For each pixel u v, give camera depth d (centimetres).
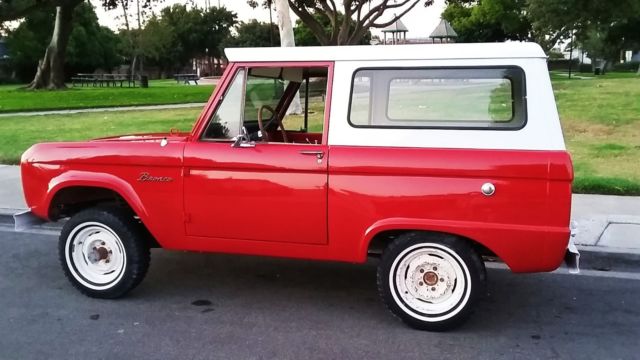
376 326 451
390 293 438
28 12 2992
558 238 396
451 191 409
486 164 402
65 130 1534
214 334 436
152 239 515
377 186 421
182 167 462
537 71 401
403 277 436
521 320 465
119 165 477
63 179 487
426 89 419
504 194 401
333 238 438
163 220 473
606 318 469
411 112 423
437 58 414
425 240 422
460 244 418
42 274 573
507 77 405
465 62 410
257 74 472
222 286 539
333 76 436
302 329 445
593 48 6297
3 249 657
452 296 431
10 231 731
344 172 427
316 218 438
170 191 466
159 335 435
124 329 445
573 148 1116
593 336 436
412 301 438
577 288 537
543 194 396
